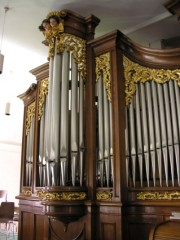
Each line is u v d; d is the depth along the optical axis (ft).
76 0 12.78
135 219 10.28
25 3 12.96
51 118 11.43
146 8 13.30
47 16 12.62
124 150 10.57
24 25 14.47
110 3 12.96
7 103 23.73
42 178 12.80
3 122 31.45
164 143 10.39
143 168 10.74
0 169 34.78
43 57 18.06
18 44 16.31
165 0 12.67
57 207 10.39
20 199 14.96
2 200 33.81
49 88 12.09
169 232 8.56
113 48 11.59
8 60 18.70
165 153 10.31
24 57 18.17
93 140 11.18
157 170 10.49
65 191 10.43
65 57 12.10
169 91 11.00
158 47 16.34
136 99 11.34
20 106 28.19
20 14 13.67
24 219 14.44
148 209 10.24
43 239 12.57
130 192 10.45
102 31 15.11
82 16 12.80
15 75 21.71
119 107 10.89
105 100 11.35
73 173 10.70
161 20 13.94
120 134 10.62
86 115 11.63
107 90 11.39
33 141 14.21
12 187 35.58
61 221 10.63
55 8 13.26
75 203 10.40
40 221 13.08
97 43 12.03
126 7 13.23
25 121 16.35
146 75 11.51
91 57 12.17
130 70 11.68
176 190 9.88
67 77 11.85
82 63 12.27
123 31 15.03
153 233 8.75
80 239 10.62
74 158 10.84
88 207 10.56
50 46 12.46
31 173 14.61
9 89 24.82
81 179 10.83
